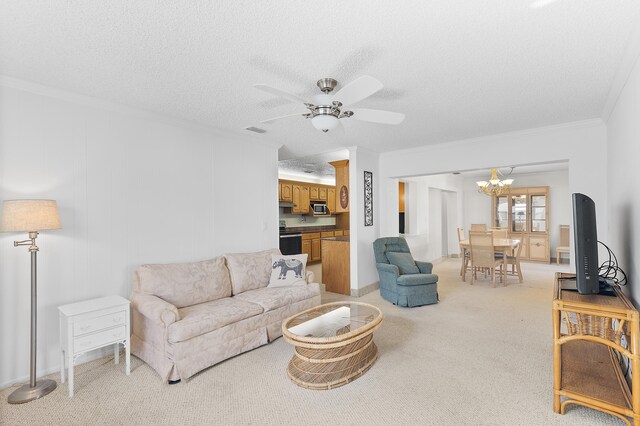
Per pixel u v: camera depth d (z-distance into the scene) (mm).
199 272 3141
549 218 7680
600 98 2758
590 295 2033
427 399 2135
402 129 3727
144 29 1745
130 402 2139
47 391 2240
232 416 1987
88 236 2746
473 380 2365
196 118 3314
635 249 2100
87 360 2736
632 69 2105
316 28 1737
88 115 2756
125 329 2486
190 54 2018
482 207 8812
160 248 3223
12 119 2377
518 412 1984
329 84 2369
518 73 2289
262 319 3002
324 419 1947
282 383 2363
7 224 2123
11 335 2373
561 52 1996
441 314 3908
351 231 4801
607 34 1795
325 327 2564
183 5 1535
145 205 3115
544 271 6715
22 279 2420
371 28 1739
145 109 3035
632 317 1707
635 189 2076
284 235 7004
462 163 4355
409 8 1566
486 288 5277
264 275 3654
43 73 2279
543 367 2553
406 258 4742
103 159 2844
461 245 5957
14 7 1536
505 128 3713
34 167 2475
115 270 2902
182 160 3414
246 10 1579
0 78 2301
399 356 2770
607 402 1790
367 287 4973
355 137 4121
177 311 2492
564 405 1950
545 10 1589
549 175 7855
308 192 8336
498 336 3199
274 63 2133
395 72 2264
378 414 1986
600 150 3363
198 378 2439
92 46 1920
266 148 4340
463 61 2109
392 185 5461
